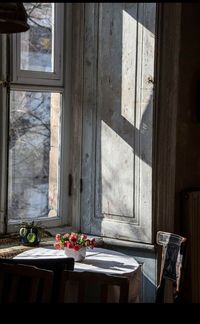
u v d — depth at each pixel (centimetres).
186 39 404
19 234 375
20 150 385
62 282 229
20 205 388
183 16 398
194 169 423
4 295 234
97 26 394
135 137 384
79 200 409
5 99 371
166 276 334
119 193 391
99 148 399
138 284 323
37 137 394
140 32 379
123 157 389
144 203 382
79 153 406
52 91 398
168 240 340
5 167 373
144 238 382
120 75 388
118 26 387
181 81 402
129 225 388
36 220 395
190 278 405
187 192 405
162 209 385
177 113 397
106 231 396
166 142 385
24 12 244
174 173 391
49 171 403
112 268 318
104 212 398
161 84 380
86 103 402
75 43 403
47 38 394
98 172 400
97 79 397
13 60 373
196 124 423
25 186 389
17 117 381
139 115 382
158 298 332
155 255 380
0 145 371
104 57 393
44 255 338
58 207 410
